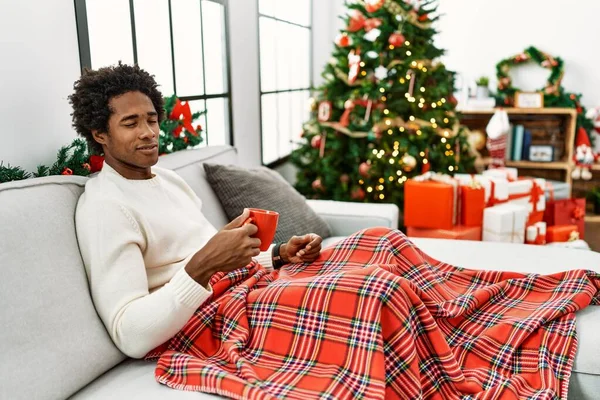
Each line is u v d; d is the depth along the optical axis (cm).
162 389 106
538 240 302
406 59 335
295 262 150
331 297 111
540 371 117
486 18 462
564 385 118
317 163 354
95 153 148
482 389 112
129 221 120
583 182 451
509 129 433
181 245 134
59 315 105
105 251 115
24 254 104
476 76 473
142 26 230
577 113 438
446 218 273
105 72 129
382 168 335
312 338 111
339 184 353
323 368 107
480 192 278
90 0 195
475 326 131
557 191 376
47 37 156
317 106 371
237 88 328
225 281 133
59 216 117
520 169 461
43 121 155
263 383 103
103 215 118
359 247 144
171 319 108
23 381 94
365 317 106
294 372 108
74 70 169
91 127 127
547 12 450
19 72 146
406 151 331
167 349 120
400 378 105
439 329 116
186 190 158
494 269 178
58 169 149
